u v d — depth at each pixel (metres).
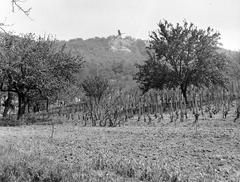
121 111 20.86
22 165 5.77
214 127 12.81
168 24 27.20
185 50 26.36
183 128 13.18
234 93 24.83
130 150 7.96
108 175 5.42
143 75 28.64
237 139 8.87
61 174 5.27
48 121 21.92
